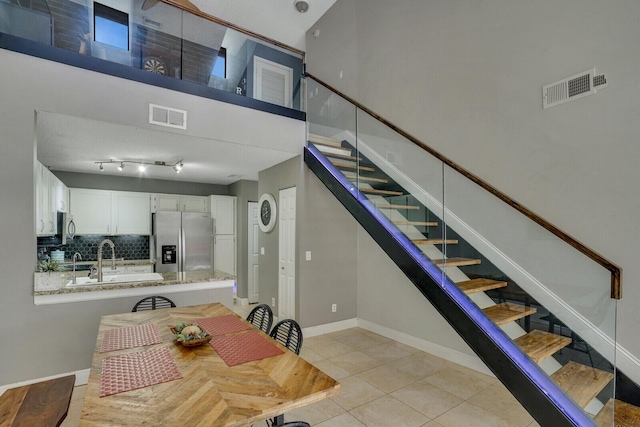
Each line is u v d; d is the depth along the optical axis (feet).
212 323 7.87
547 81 8.87
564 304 7.16
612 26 7.63
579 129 8.20
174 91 10.73
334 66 17.20
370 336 14.01
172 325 7.70
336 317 14.74
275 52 15.46
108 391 4.64
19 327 8.73
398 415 8.09
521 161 9.43
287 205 14.73
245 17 17.12
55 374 9.16
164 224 17.72
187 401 4.42
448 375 10.30
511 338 7.72
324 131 14.21
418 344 12.55
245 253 19.35
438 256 9.43
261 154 13.62
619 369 7.43
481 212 9.32
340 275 14.90
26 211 8.73
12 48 8.50
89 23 10.86
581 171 8.15
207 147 12.41
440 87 11.89
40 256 14.11
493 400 8.80
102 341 6.60
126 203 17.84
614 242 7.57
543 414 6.61
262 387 4.83
